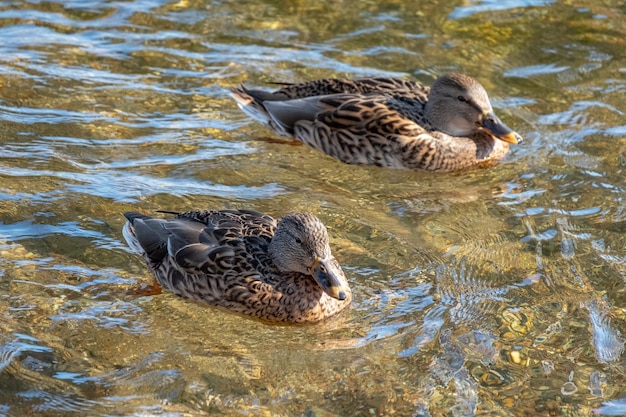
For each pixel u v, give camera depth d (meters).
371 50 20.58
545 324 13.05
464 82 17.53
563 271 14.21
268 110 17.84
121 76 19.03
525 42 21.09
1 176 15.74
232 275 13.23
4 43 19.80
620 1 22.56
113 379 11.80
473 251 14.66
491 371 12.15
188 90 18.83
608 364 12.34
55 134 17.09
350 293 13.44
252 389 11.73
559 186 16.59
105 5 21.59
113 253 14.25
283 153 17.53
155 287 13.72
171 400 11.49
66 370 11.91
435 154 17.30
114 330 12.69
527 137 18.03
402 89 18.36
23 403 11.34
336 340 12.74
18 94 18.11
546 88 19.58
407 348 12.53
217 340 12.69
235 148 17.33
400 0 22.44
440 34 21.25
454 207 16.00
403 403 11.55
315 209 15.62
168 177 16.20
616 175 16.83
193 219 14.03
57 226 14.68
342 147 17.64
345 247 14.64
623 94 19.38
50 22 20.77
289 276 13.20
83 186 15.70
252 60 19.95
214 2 21.94
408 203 16.12
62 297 13.23
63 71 18.98
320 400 11.57
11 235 14.40
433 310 13.30
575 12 22.20
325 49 20.50
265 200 15.78
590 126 18.34
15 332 12.48
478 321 13.08
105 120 17.62
